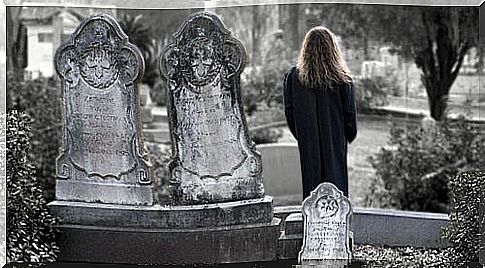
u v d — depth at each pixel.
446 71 9.55
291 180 8.88
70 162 6.70
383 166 9.55
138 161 6.59
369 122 9.64
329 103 6.74
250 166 6.62
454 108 9.52
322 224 6.38
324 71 6.70
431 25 9.59
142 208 6.56
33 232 6.50
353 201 9.55
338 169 6.78
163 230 6.51
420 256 6.69
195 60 6.53
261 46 9.78
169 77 6.57
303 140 6.77
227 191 6.60
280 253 6.53
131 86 6.57
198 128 6.58
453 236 6.69
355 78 9.69
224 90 6.57
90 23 6.59
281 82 9.75
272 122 9.75
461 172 8.46
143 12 9.89
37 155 9.16
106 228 6.57
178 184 6.61
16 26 9.53
